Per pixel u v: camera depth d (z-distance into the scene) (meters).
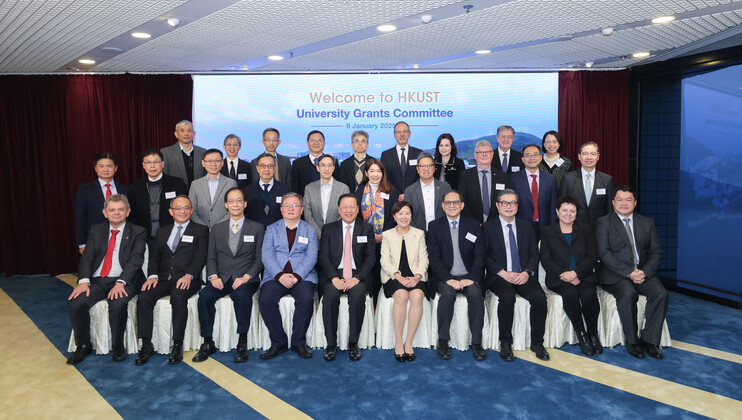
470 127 6.33
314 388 3.10
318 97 6.30
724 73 5.21
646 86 5.95
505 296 3.61
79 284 3.67
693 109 5.52
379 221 4.35
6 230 6.23
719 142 5.31
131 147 6.27
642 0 3.37
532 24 3.99
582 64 5.85
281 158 5.19
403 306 3.58
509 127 5.03
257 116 6.32
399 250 3.88
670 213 5.79
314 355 3.65
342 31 4.15
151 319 3.61
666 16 3.80
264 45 4.68
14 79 6.07
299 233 3.89
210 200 4.32
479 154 4.43
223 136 6.33
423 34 4.30
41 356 3.64
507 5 3.46
